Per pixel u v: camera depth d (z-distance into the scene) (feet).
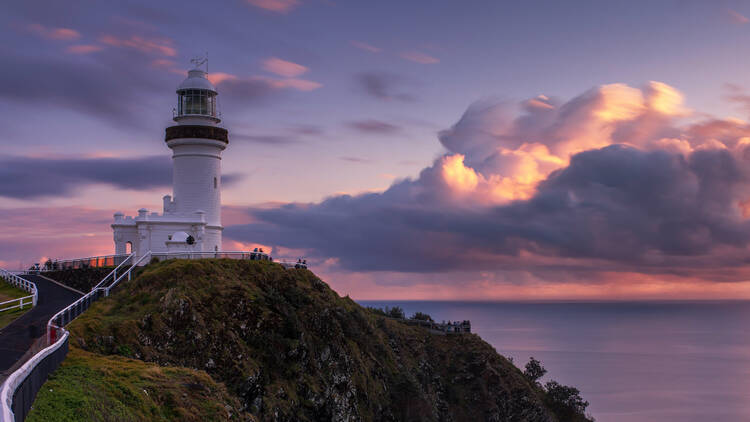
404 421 205.46
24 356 104.01
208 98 255.91
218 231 253.44
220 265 190.29
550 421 272.10
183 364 145.38
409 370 240.73
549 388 302.86
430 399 239.09
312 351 183.52
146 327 147.23
